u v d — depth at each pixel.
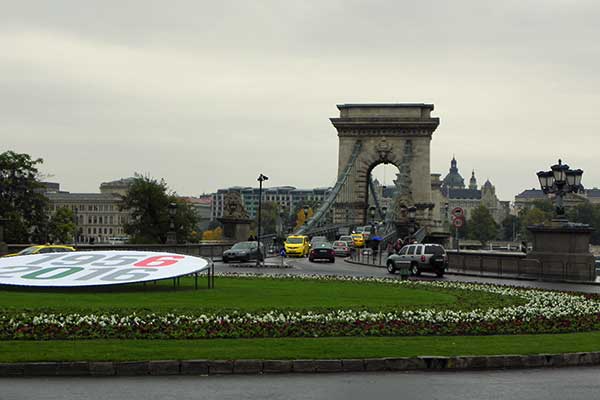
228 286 40.25
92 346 19.77
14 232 104.69
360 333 22.50
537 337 22.67
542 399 16.03
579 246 51.88
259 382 17.34
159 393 16.22
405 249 57.94
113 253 38.69
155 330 22.16
